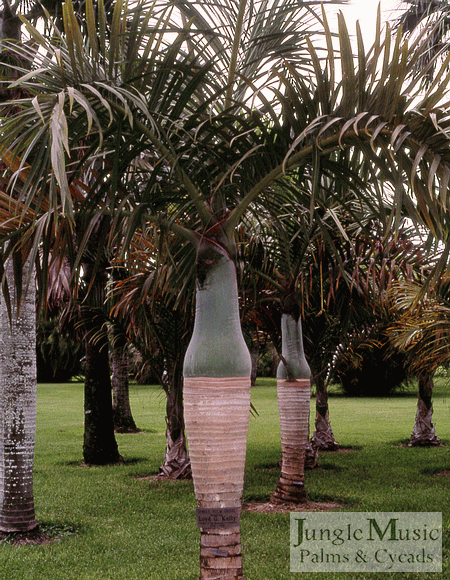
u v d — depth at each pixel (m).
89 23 2.90
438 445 13.28
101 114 3.13
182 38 3.25
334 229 6.30
